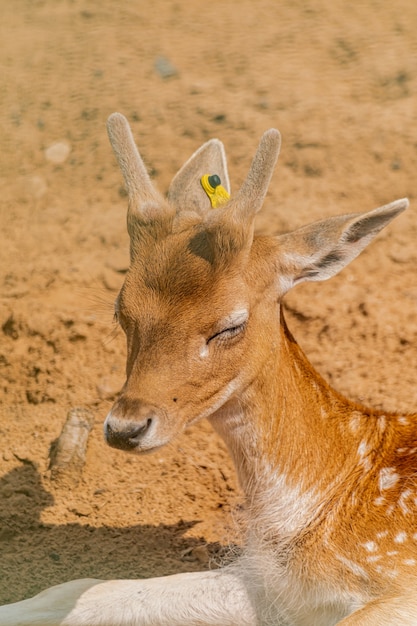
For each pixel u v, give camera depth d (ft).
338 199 39.52
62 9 54.13
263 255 23.68
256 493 24.99
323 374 33.65
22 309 35.55
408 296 35.42
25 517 29.55
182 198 25.99
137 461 31.17
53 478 30.55
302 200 39.45
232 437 24.68
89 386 33.60
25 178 42.24
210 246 22.80
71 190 41.47
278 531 24.86
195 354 22.47
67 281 36.78
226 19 52.29
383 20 50.78
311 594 24.47
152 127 44.01
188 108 44.88
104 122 44.93
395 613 22.25
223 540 28.86
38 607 25.04
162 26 52.03
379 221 23.86
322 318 34.99
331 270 24.20
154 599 25.11
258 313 23.48
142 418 21.71
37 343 34.73
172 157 42.09
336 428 25.39
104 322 34.96
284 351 24.62
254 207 23.21
